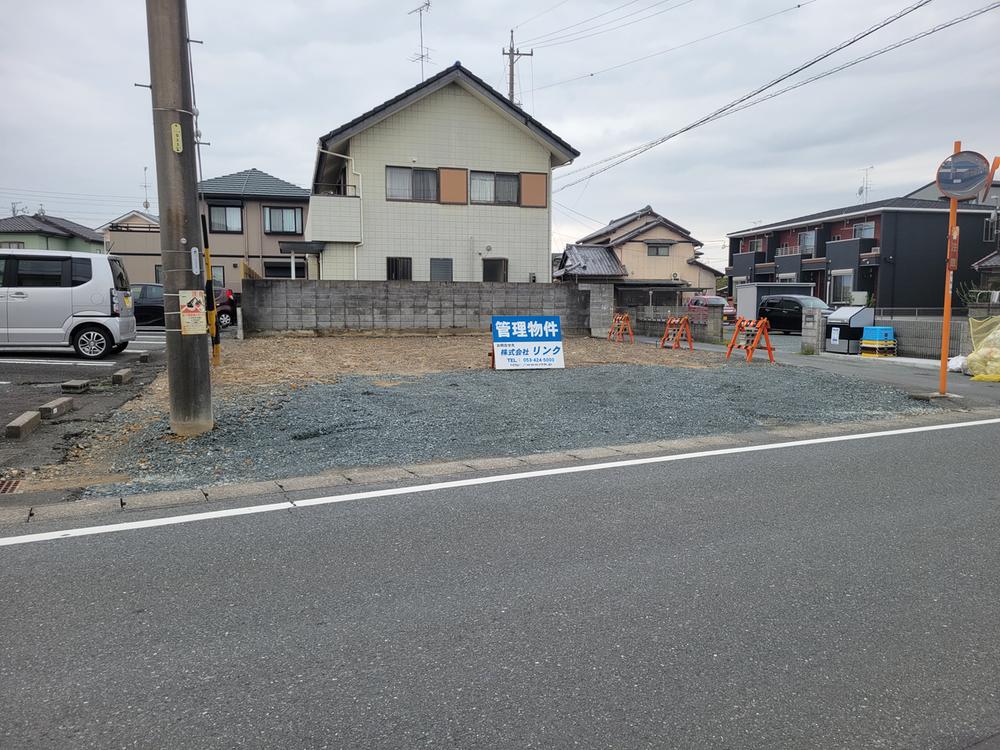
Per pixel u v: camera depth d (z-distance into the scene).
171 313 6.11
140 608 3.04
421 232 20.91
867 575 3.41
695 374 10.93
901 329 15.79
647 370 11.36
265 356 12.51
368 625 2.90
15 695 2.39
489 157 21.33
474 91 20.67
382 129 20.38
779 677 2.53
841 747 2.15
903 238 31.56
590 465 5.58
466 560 3.58
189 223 6.02
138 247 29.38
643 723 2.26
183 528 4.05
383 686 2.46
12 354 12.29
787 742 2.17
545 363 11.48
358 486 4.94
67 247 35.81
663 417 7.57
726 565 3.53
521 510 4.40
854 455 5.95
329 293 16.17
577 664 2.60
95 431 6.52
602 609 3.05
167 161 5.89
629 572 3.44
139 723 2.24
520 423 7.14
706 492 4.81
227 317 20.89
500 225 21.53
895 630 2.87
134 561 3.56
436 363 12.13
